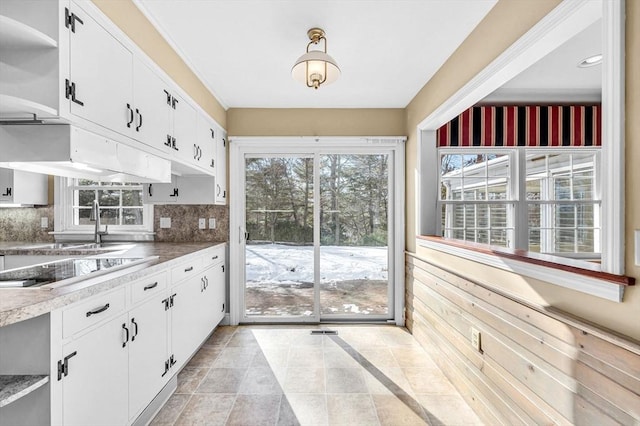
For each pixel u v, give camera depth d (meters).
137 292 1.65
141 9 1.82
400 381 2.27
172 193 3.08
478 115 3.27
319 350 2.77
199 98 2.73
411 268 3.16
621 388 1.03
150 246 2.81
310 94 3.08
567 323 1.23
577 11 1.22
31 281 1.39
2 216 3.11
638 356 0.98
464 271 2.10
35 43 1.25
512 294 1.59
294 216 3.52
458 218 3.35
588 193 3.40
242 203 3.48
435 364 2.52
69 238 3.10
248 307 3.50
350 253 3.53
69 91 1.32
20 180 2.80
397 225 3.41
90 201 3.23
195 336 2.49
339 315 3.52
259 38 2.14
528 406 1.47
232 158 3.42
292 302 3.51
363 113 3.45
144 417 1.78
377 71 2.61
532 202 3.34
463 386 2.07
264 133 3.44
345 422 1.83
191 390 2.15
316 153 3.48
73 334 1.21
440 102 2.54
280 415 1.89
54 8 1.27
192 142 2.60
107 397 1.41
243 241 3.48
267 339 3.01
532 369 1.44
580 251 3.38
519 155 3.33
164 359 1.96
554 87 3.00
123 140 1.70
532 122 3.27
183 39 2.15
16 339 1.10
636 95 1.01
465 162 3.38
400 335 3.12
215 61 2.44
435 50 2.29
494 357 1.74
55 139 1.37
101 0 1.51
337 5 1.80
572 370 1.22
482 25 1.93
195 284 2.49
